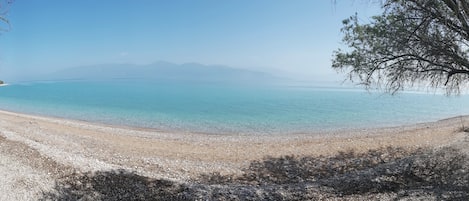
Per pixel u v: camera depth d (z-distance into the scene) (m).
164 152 16.94
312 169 13.93
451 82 10.53
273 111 48.06
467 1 7.59
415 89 10.52
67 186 9.84
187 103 61.44
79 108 47.69
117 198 9.30
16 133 18.52
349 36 10.56
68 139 18.83
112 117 37.31
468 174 10.92
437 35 8.84
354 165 14.44
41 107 48.31
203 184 11.37
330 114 44.22
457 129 23.92
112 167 12.21
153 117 38.28
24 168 11.03
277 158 15.99
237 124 33.28
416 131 24.39
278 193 10.15
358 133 24.94
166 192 9.94
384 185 10.55
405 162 13.17
